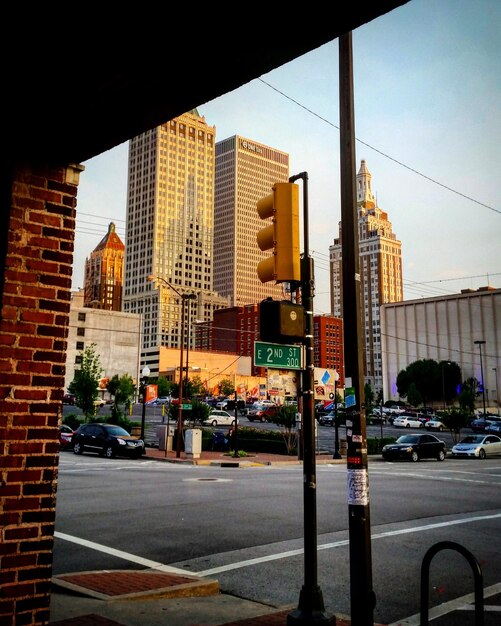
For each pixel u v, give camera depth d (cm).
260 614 607
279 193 617
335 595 705
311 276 632
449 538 1047
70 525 1080
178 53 345
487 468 2750
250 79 376
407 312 14138
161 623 559
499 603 677
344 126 639
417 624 603
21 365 439
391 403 12038
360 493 548
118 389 5366
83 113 412
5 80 373
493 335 12775
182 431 3578
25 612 415
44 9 305
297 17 311
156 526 1081
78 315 12625
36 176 468
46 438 442
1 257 444
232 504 1348
